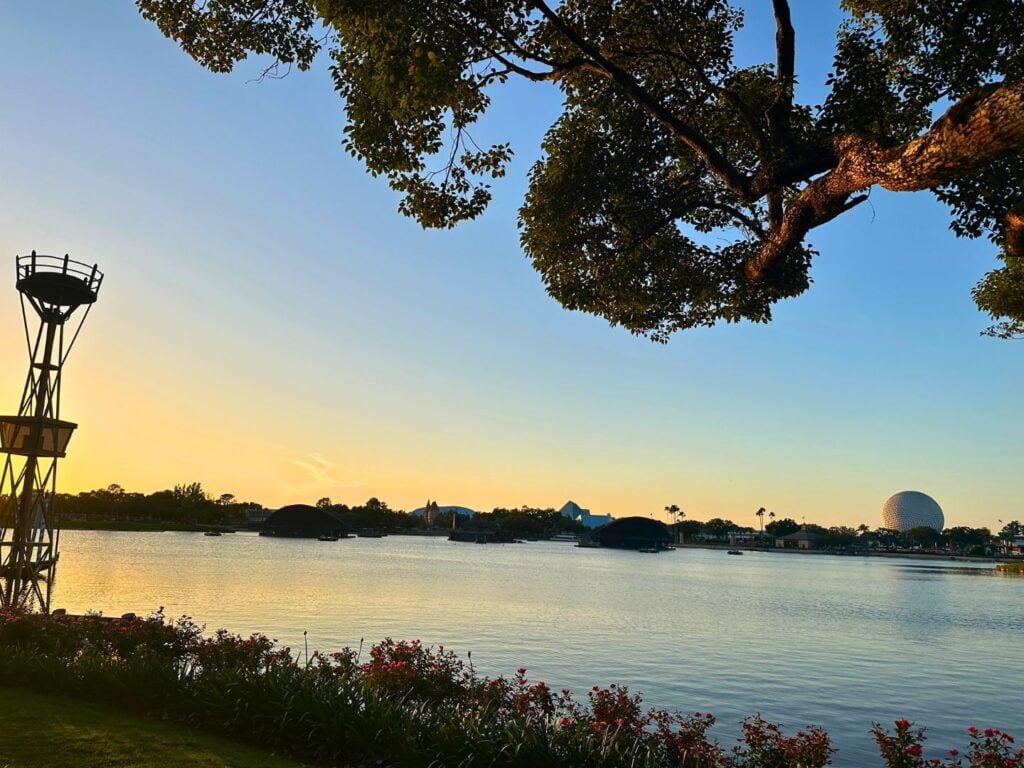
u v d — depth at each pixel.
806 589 83.12
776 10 8.09
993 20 8.42
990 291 14.15
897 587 92.31
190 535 191.25
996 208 8.70
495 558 140.12
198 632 14.62
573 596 59.97
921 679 29.27
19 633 13.24
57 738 9.19
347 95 9.77
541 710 11.19
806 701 24.25
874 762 17.78
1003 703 25.22
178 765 8.50
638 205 10.95
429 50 8.13
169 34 10.66
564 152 10.95
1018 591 89.31
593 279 11.13
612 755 8.79
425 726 9.52
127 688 11.17
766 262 8.54
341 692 10.42
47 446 20.03
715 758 9.99
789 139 8.07
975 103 5.38
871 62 9.02
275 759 9.15
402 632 33.91
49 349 20.38
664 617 47.47
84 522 180.12
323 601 45.84
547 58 9.05
